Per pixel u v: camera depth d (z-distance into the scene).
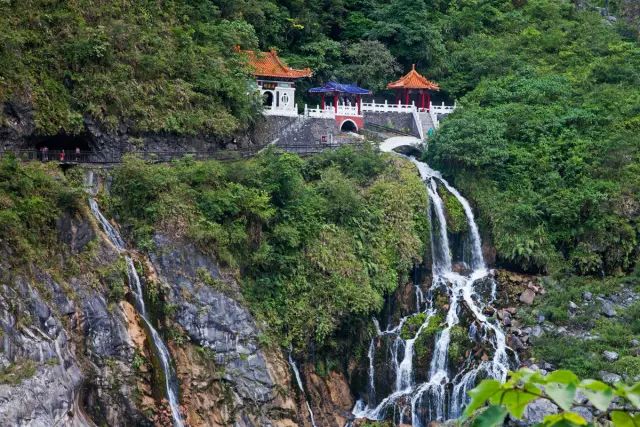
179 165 56.22
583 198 66.00
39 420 39.41
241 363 50.22
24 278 43.12
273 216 56.50
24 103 54.91
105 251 48.50
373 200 62.66
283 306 54.38
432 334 57.84
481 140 68.75
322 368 54.88
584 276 64.44
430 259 63.28
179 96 62.69
